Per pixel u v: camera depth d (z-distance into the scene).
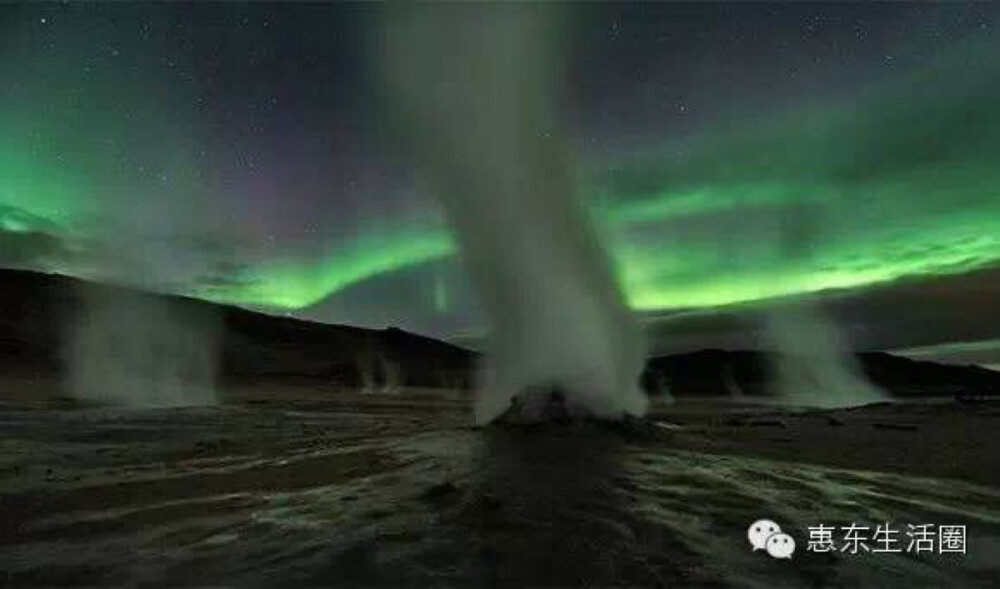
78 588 4.84
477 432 13.68
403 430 16.03
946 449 14.30
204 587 4.82
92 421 19.88
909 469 11.10
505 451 10.92
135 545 5.86
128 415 22.88
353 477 8.97
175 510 7.21
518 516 6.64
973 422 22.91
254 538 6.01
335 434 15.75
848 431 19.16
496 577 5.03
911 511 7.58
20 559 5.50
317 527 6.34
